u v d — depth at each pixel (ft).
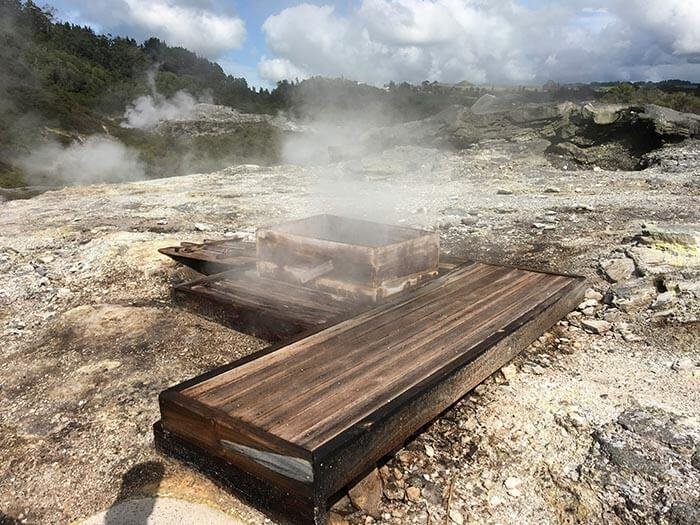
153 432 7.98
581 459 7.33
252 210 25.71
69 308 13.98
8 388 10.19
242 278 13.21
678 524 6.15
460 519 6.53
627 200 24.08
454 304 10.87
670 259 14.06
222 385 7.69
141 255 16.80
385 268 11.12
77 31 229.86
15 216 25.55
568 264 15.56
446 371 7.86
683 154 33.91
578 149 38.68
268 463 6.19
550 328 11.43
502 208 23.76
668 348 10.30
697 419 7.94
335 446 6.01
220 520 6.66
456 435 8.00
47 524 6.89
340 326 9.77
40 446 8.36
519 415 8.37
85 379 10.19
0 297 14.84
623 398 8.65
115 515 6.88
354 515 6.64
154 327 12.22
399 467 7.39
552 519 6.45
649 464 7.05
